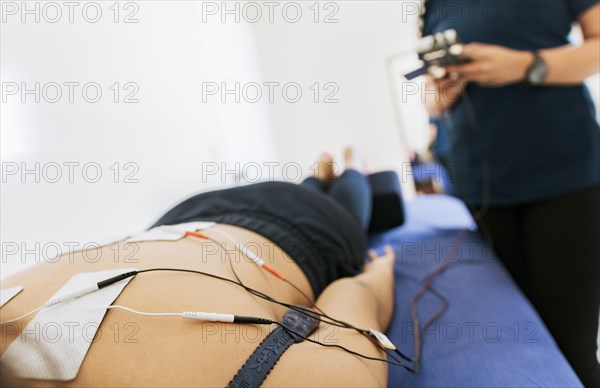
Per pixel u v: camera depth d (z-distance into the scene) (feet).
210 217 2.21
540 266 2.49
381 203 4.32
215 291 1.19
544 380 1.54
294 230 2.12
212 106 6.23
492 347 1.80
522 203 2.55
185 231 1.73
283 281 1.71
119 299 1.09
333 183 3.97
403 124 8.28
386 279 2.38
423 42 2.28
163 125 4.56
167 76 4.84
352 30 8.25
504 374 1.61
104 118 3.41
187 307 1.07
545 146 2.32
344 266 2.38
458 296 2.36
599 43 1.97
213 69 6.44
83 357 0.93
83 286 1.16
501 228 2.90
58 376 0.90
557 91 2.21
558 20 2.18
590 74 2.06
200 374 0.88
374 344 1.37
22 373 0.92
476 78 2.26
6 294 1.23
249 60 8.35
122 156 3.60
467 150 2.75
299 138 9.44
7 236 2.27
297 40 8.79
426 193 5.72
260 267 1.62
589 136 2.21
